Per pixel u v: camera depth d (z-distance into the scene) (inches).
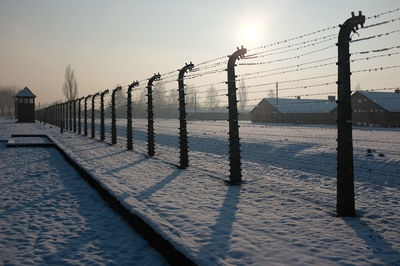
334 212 256.4
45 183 405.1
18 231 238.2
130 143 695.7
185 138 468.8
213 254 167.2
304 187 398.3
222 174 426.3
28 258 192.9
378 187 392.5
